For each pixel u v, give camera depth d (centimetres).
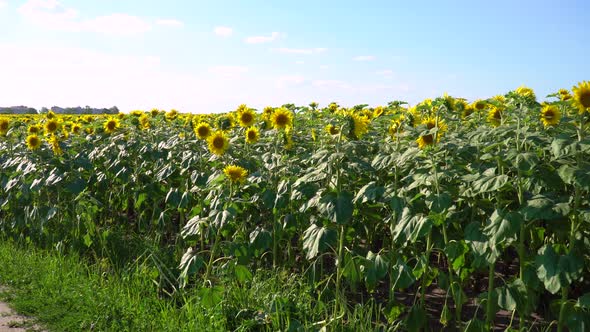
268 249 679
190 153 673
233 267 518
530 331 450
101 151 823
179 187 776
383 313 508
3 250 707
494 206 452
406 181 511
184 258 503
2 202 822
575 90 396
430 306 561
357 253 574
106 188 816
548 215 365
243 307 507
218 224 498
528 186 423
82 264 653
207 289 486
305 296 526
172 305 540
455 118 581
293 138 689
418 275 480
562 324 404
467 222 556
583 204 404
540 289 481
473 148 520
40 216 732
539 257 389
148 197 809
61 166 754
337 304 484
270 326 477
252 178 577
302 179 462
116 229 802
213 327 471
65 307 536
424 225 411
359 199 458
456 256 439
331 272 629
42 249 733
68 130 1078
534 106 527
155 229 784
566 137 375
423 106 525
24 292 577
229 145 629
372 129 643
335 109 891
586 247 427
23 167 781
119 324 492
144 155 752
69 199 827
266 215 662
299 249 662
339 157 452
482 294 443
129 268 611
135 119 869
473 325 432
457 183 502
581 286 542
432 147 460
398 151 476
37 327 500
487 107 634
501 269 629
